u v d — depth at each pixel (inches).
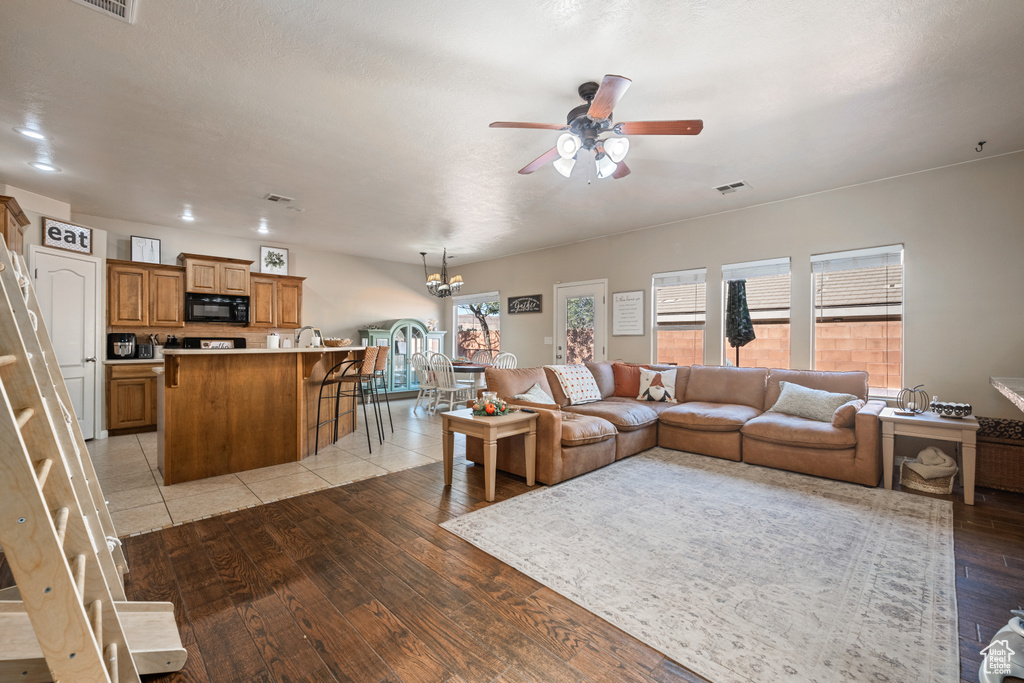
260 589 75.7
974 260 136.7
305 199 175.0
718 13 74.0
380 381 289.6
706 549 89.7
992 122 112.5
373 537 95.2
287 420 150.9
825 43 81.9
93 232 183.6
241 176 149.4
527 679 56.0
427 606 71.2
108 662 48.2
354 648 61.6
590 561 85.0
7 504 35.6
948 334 140.8
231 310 225.6
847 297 161.5
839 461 131.0
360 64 88.7
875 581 78.0
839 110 106.3
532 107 105.2
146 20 75.5
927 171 144.6
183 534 96.3
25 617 52.4
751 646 61.6
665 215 198.7
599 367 199.9
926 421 120.2
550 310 268.1
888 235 151.8
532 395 155.9
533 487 127.4
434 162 137.6
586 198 174.2
